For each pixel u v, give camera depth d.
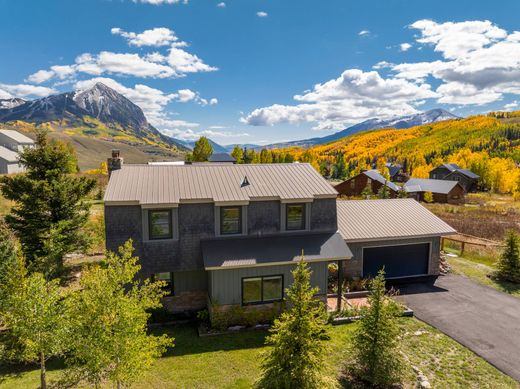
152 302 9.37
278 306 14.76
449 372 11.07
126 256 9.16
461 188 62.94
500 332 13.74
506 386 10.37
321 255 15.07
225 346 12.85
